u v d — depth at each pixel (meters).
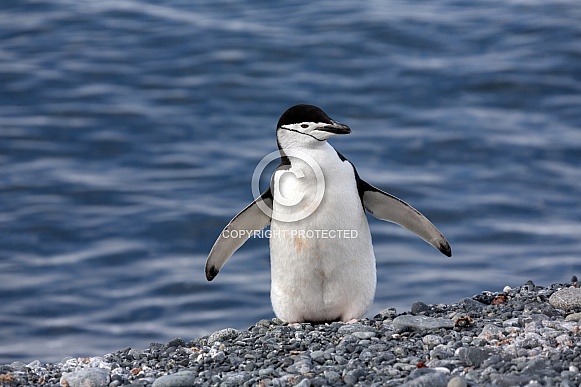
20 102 26.19
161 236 19.55
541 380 6.26
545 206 20.50
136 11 32.81
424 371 6.61
